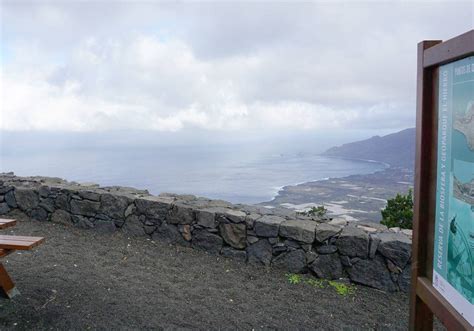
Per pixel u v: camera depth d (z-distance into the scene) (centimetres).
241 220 432
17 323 277
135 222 496
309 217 454
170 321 296
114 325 283
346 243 387
